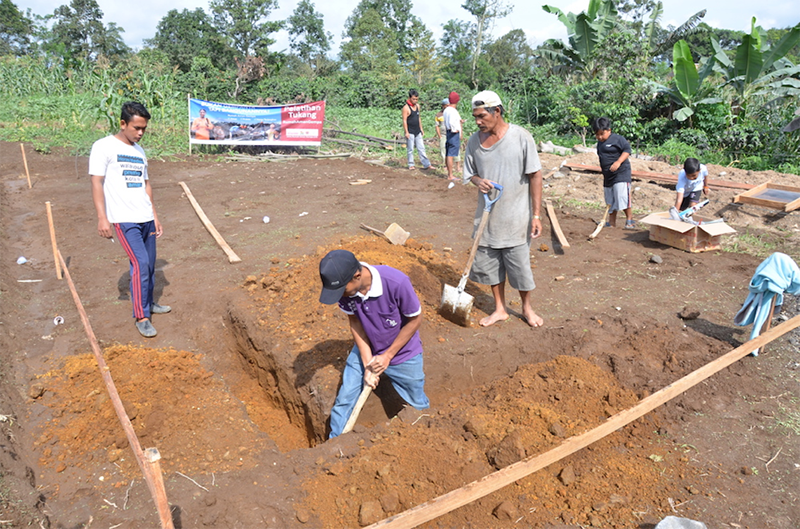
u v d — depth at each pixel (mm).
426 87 29734
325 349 4539
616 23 19906
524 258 4621
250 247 7059
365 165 13656
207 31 51781
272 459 3420
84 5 64250
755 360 4289
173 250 7043
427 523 2842
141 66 22203
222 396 4215
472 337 4680
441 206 9242
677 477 3127
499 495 3010
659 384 4020
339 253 2916
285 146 15484
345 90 29172
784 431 3484
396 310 3285
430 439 3432
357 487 3088
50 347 4734
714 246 6852
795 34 15617
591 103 18453
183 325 5230
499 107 4258
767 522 2783
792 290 4172
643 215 8836
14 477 3021
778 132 14891
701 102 16266
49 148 14375
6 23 65500
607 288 5738
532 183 4434
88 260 6738
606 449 3381
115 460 3383
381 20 60438
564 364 4207
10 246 7297
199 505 2971
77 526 2830
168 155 14141
